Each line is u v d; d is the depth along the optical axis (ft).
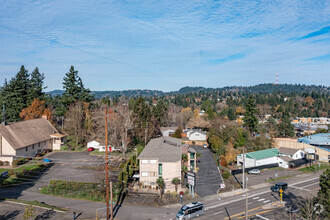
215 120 302.86
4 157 160.45
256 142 236.63
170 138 188.44
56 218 96.37
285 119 328.29
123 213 105.70
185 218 100.37
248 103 277.85
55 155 195.31
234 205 118.52
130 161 157.38
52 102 333.62
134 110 237.04
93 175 147.13
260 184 153.28
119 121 214.69
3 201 108.47
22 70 263.49
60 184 125.18
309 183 156.04
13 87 253.85
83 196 120.67
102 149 211.00
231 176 168.76
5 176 138.21
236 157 204.54
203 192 135.95
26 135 185.16
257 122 277.44
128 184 139.74
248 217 104.27
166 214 105.81
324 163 212.43
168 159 135.44
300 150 214.28
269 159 199.41
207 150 249.14
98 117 240.53
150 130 233.35
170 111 429.38
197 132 298.97
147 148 157.38
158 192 130.31
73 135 241.35
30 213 87.45
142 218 101.50
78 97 272.72
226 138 237.04
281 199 123.03
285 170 189.06
